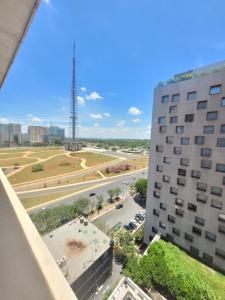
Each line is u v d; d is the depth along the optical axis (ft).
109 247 69.82
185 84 70.08
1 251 7.50
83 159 361.10
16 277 6.45
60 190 183.32
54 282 6.19
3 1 9.05
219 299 46.57
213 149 63.16
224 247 62.85
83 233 76.43
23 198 158.51
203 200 67.67
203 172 66.59
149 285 54.80
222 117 60.18
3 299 5.81
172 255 59.36
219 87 60.29
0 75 16.90
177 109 73.46
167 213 80.59
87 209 134.21
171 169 77.51
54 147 553.64
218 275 60.03
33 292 5.91
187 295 48.29
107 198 168.25
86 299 61.52
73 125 485.97
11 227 9.14
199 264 66.23
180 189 74.59
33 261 7.14
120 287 55.01
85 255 64.34
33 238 8.48
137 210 146.30
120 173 267.39
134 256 74.74
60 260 58.65
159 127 81.35
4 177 18.13
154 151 84.43
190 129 69.36
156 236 79.92
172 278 52.06
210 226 66.08
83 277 57.67
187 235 73.87
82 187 196.65
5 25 10.57
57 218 105.40
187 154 71.05
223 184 61.57
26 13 9.87
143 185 165.99
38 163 303.07
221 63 60.54
